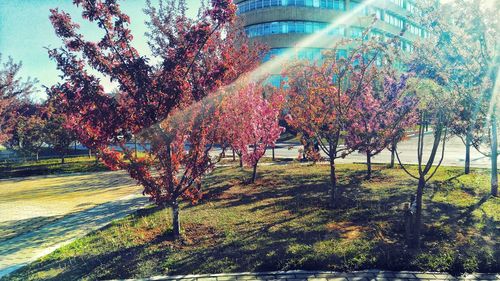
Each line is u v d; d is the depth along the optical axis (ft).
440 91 23.80
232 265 19.02
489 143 36.68
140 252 21.70
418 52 30.68
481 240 22.29
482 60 27.63
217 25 24.31
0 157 109.09
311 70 35.29
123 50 24.11
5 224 31.24
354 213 29.22
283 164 66.59
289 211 30.53
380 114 40.06
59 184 56.24
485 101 28.58
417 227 21.16
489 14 26.18
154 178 25.16
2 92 84.74
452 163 60.59
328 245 21.54
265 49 68.64
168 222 28.68
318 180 46.37
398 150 87.40
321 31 162.20
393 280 17.21
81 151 118.32
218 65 24.45
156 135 23.63
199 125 24.00
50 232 27.99
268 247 21.58
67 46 22.50
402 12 196.13
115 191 47.21
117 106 23.11
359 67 33.83
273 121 47.21
